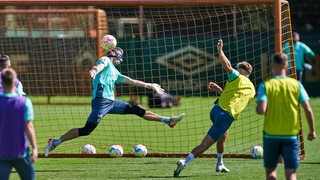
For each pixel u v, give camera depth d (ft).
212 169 117.29
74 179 107.86
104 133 176.24
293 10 335.26
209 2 128.47
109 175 111.45
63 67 245.45
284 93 83.15
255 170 115.75
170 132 176.65
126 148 148.97
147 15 232.12
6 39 250.37
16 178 108.47
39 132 177.78
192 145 153.07
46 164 124.57
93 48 243.19
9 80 78.74
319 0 350.23
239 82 109.81
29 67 245.65
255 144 152.15
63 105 239.30
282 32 132.46
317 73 282.56
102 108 118.11
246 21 207.72
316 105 247.70
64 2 131.75
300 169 116.57
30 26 241.35
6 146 77.87
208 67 235.20
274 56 85.40
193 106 231.50
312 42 281.74
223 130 107.45
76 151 144.05
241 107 108.68
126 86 230.27
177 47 239.71
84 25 242.99
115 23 231.50
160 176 109.81
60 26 250.98
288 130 82.48
